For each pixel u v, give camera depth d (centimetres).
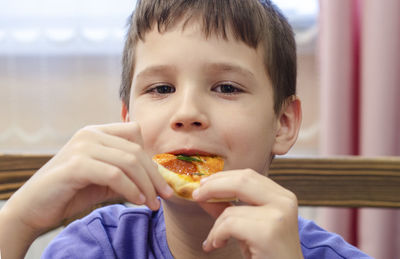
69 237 62
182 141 53
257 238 47
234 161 54
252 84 56
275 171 68
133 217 64
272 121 59
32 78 110
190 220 56
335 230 98
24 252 52
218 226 49
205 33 54
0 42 109
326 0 96
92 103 111
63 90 111
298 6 107
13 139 111
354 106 100
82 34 109
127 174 50
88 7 109
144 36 57
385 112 92
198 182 51
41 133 111
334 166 68
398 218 94
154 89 56
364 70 95
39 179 51
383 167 67
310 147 109
